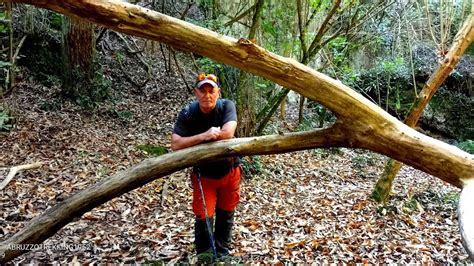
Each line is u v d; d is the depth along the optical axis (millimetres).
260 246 4039
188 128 3016
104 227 4152
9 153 6004
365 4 9133
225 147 2094
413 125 5863
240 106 6930
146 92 11188
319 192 6555
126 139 7668
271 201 5793
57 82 9914
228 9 7348
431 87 5645
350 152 10055
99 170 5844
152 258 3537
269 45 7285
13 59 7555
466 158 1807
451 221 5488
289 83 1842
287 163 8016
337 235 4602
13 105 7469
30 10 9984
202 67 7141
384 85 12109
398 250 4297
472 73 12656
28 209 4375
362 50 12297
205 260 3236
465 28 5375
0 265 2172
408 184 7730
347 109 1877
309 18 8367
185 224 4465
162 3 9273
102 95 9539
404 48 11398
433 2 9539
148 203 4977
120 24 1639
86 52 9156
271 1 7199
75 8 1581
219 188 3324
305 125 10453
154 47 13352
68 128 7578
